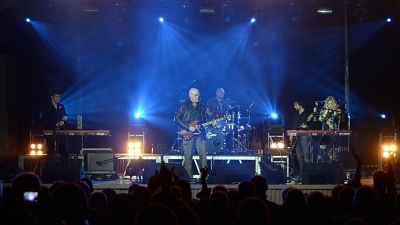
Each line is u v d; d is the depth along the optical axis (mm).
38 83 16625
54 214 4250
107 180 13562
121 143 17625
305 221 5395
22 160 14039
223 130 14438
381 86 17453
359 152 17344
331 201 6137
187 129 13070
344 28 17562
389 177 7449
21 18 16219
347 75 17203
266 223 4227
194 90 13211
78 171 12039
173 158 13875
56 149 13930
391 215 6137
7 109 16375
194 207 5836
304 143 13734
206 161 13266
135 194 5828
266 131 15578
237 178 11828
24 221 4008
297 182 13625
